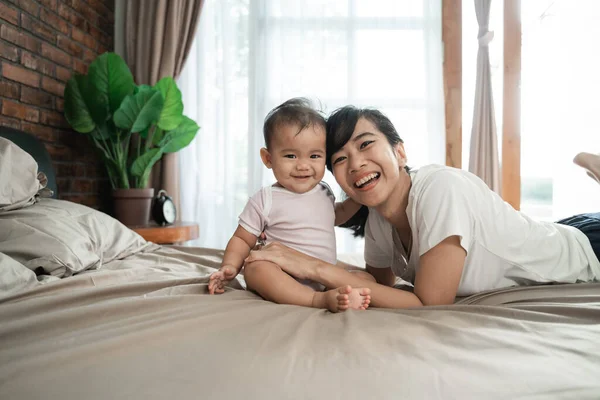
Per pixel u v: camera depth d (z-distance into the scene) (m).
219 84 3.42
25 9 2.27
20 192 1.40
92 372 0.57
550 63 3.52
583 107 3.47
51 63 2.53
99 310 0.82
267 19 3.41
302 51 3.39
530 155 3.64
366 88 3.39
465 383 0.55
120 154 2.76
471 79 3.39
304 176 1.21
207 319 0.78
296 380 0.56
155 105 2.62
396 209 1.16
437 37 3.35
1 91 2.09
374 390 0.53
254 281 1.06
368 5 3.38
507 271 1.12
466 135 3.40
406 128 3.37
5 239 1.26
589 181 3.43
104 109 2.61
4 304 0.91
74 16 2.80
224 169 3.40
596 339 0.70
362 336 0.72
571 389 0.53
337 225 1.42
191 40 3.32
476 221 1.06
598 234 1.26
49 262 1.21
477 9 3.26
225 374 0.57
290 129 1.17
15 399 0.50
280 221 1.24
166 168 3.22
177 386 0.54
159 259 1.60
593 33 3.46
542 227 1.21
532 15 3.46
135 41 3.29
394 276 1.43
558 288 1.07
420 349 0.66
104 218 1.70
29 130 2.33
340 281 1.04
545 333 0.73
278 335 0.73
